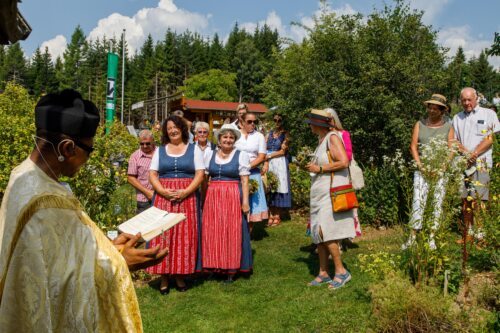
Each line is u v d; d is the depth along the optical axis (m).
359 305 4.29
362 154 9.23
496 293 4.08
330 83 9.45
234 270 5.31
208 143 6.86
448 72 9.45
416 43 9.39
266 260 6.16
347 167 4.74
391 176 7.60
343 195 4.69
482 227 4.89
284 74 10.76
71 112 1.74
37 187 1.67
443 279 4.26
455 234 5.84
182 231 5.04
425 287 3.98
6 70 77.56
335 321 4.00
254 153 7.11
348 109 9.01
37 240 1.57
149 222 2.25
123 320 1.71
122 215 6.61
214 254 5.34
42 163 1.75
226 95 71.12
